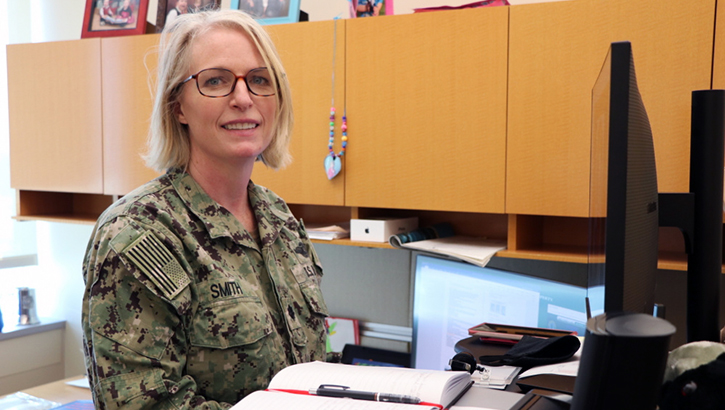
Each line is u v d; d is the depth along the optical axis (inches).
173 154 40.2
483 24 56.2
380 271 76.9
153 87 49.1
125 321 32.5
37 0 101.5
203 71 38.3
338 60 63.1
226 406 35.0
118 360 32.1
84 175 78.0
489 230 68.5
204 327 35.2
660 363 16.6
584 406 17.4
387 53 60.6
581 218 63.8
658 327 16.9
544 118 54.2
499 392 28.7
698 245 29.3
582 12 52.2
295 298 41.6
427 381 27.2
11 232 103.8
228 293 36.2
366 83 61.9
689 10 48.6
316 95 64.4
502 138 56.1
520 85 55.0
